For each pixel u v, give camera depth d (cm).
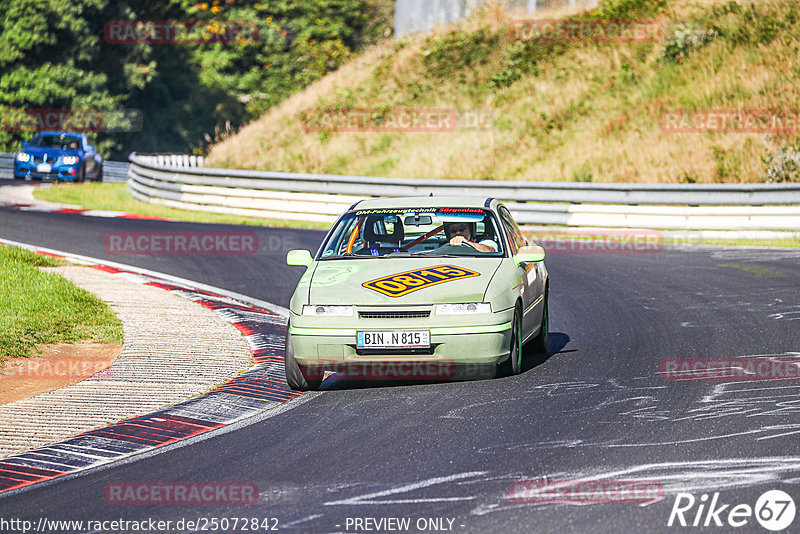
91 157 11706
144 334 3912
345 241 3400
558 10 13000
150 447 2484
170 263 6122
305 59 19488
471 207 3478
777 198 7244
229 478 2191
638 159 9306
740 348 3512
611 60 11125
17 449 2462
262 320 4319
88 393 3008
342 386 3158
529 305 3347
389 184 8419
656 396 2827
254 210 8850
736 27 10894
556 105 10600
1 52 15962
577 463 2206
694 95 10050
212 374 3256
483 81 11544
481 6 13400
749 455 2225
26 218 8156
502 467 2194
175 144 18600
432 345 2936
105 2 16675
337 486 2103
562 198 7881
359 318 2956
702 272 5559
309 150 11038
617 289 5066
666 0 12000
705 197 7412
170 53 18888
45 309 4153
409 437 2475
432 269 3148
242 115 19312
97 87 16762
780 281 5112
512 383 3041
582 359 3419
